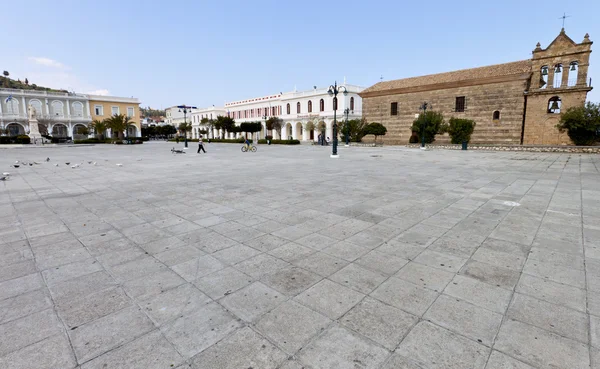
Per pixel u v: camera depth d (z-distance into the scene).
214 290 3.26
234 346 2.41
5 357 2.29
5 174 12.39
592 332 2.54
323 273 3.63
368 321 2.71
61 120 61.38
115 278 3.54
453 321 2.71
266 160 19.09
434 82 36.25
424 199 7.55
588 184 9.70
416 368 2.17
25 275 3.62
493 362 2.22
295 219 5.86
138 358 2.29
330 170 13.64
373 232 5.09
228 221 5.76
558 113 28.41
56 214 6.31
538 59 29.06
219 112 82.56
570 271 3.65
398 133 40.06
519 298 3.07
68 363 2.24
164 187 9.38
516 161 17.88
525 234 4.96
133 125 71.50
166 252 4.29
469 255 4.13
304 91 58.31
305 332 2.57
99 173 12.95
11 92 56.09
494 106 31.95
